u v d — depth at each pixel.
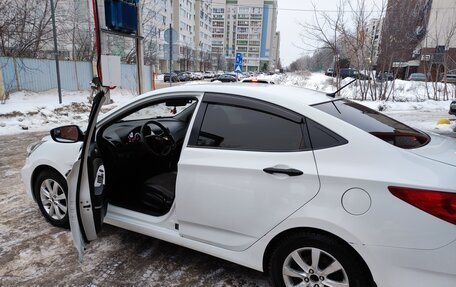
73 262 2.91
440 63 18.91
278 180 2.19
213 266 2.90
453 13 21.80
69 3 19.45
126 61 20.78
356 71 17.88
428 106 15.60
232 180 2.35
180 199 2.58
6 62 13.50
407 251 1.87
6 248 3.09
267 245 2.31
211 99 2.64
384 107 14.80
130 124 4.05
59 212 3.42
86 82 17.19
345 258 2.05
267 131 2.37
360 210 1.96
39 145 3.60
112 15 3.22
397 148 2.06
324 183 2.06
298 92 2.67
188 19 83.31
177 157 3.71
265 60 115.19
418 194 1.84
